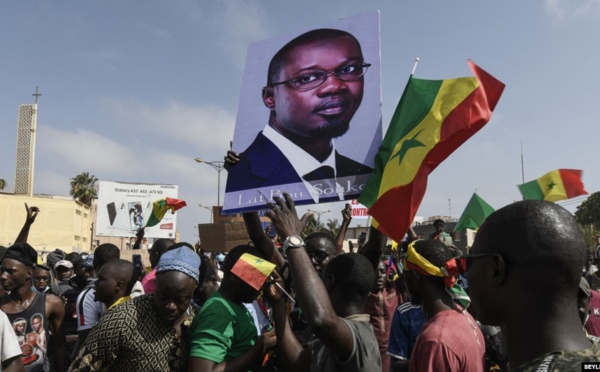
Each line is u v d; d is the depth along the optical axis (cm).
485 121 289
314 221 3359
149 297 308
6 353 335
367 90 338
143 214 1881
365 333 258
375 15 348
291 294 373
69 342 609
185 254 296
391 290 544
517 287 128
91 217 5125
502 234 132
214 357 275
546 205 133
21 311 436
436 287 276
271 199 348
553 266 124
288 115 359
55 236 4272
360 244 709
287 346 285
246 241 820
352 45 351
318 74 356
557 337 121
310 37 367
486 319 140
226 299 296
